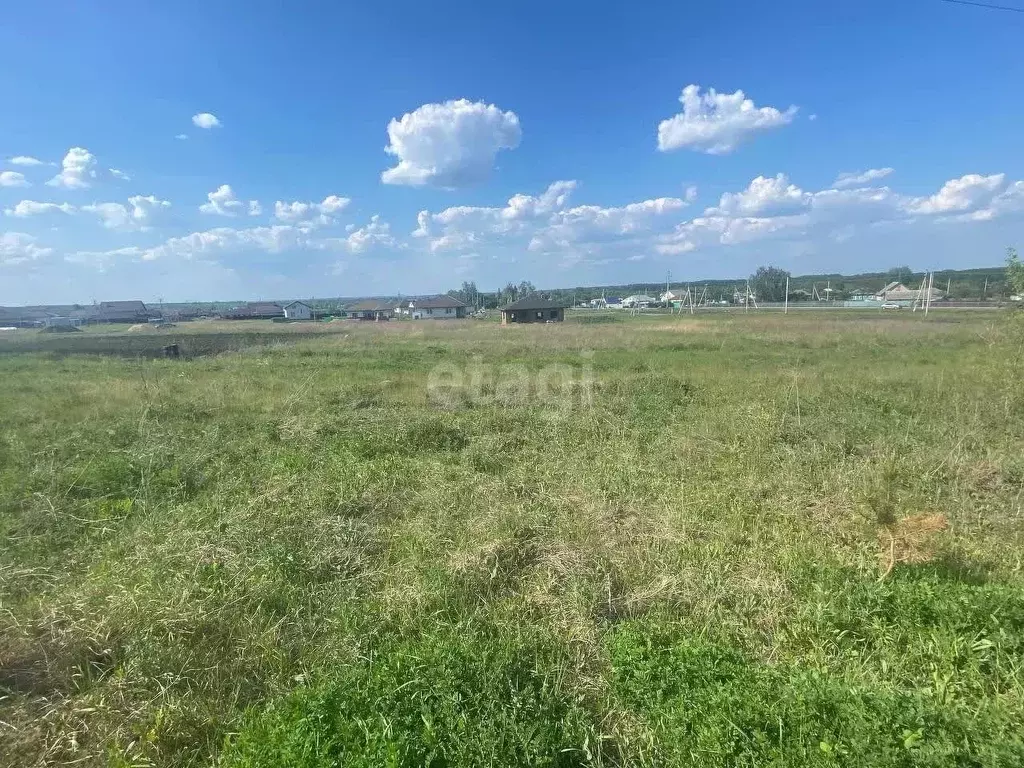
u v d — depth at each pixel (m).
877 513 5.34
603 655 3.54
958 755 2.52
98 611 3.87
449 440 8.41
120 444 8.20
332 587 4.41
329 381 13.48
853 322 34.06
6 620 3.80
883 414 9.28
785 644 3.64
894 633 3.60
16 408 10.45
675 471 6.90
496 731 2.81
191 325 56.75
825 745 2.56
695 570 4.47
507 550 4.75
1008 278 10.70
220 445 7.99
